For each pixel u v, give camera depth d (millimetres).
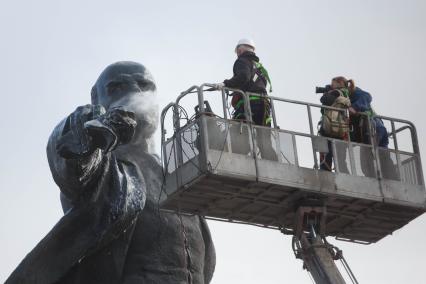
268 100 21000
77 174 24531
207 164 19891
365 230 22438
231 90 20656
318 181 20688
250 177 20078
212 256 27219
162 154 20922
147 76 27609
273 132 20625
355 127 21828
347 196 20938
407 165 21797
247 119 20469
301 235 20719
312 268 20438
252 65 21359
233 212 21141
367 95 21953
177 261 26031
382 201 21219
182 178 20344
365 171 21297
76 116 24062
